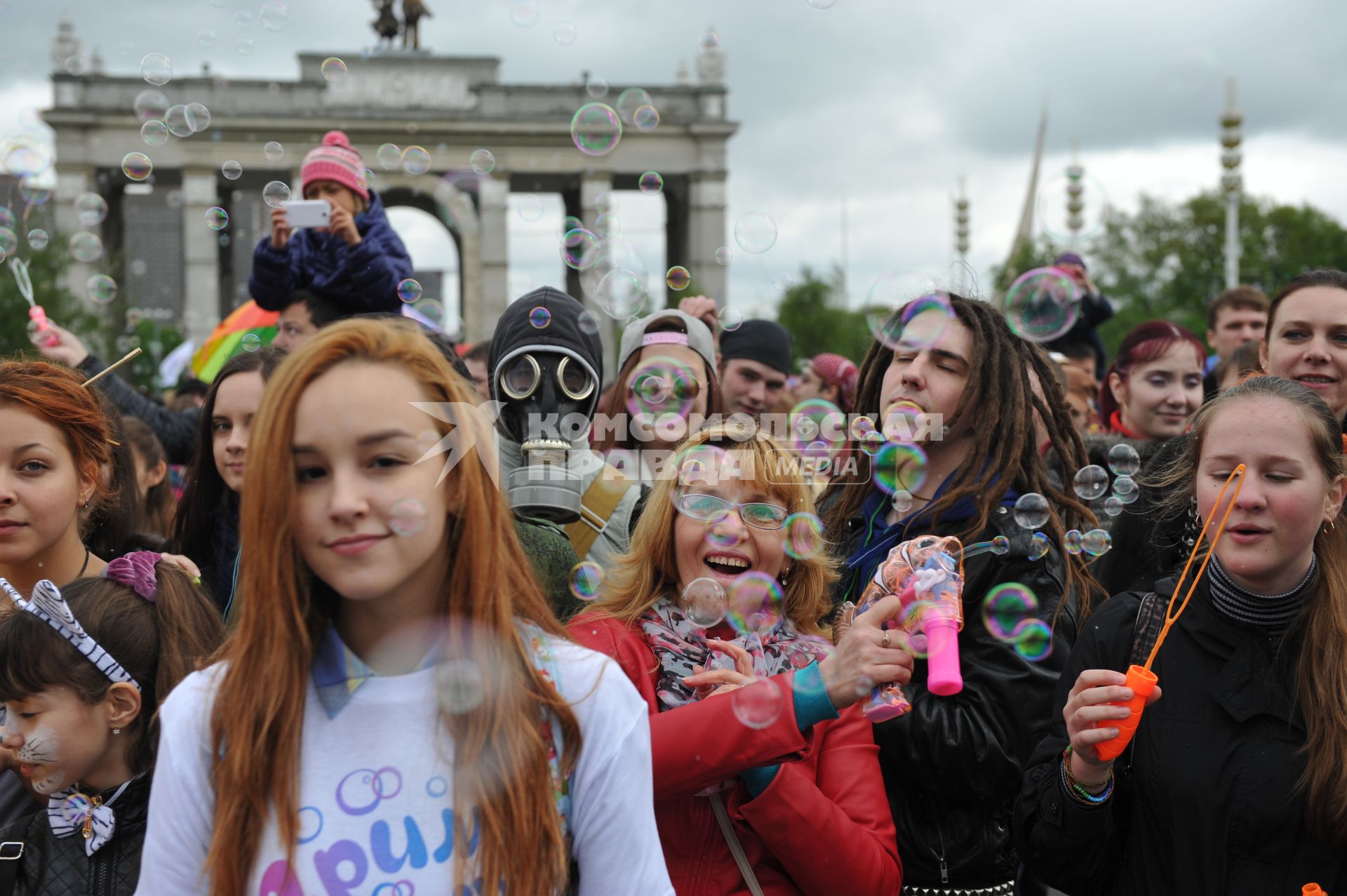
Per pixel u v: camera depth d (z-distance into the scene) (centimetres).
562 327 306
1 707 249
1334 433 241
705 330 416
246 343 591
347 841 172
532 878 174
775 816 228
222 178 4419
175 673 244
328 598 186
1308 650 236
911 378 320
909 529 313
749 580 260
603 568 310
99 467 301
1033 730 271
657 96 4597
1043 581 292
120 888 231
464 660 179
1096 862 246
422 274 3894
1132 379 501
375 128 4366
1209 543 249
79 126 4244
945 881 275
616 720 186
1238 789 232
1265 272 4569
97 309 3328
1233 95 1558
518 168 4500
